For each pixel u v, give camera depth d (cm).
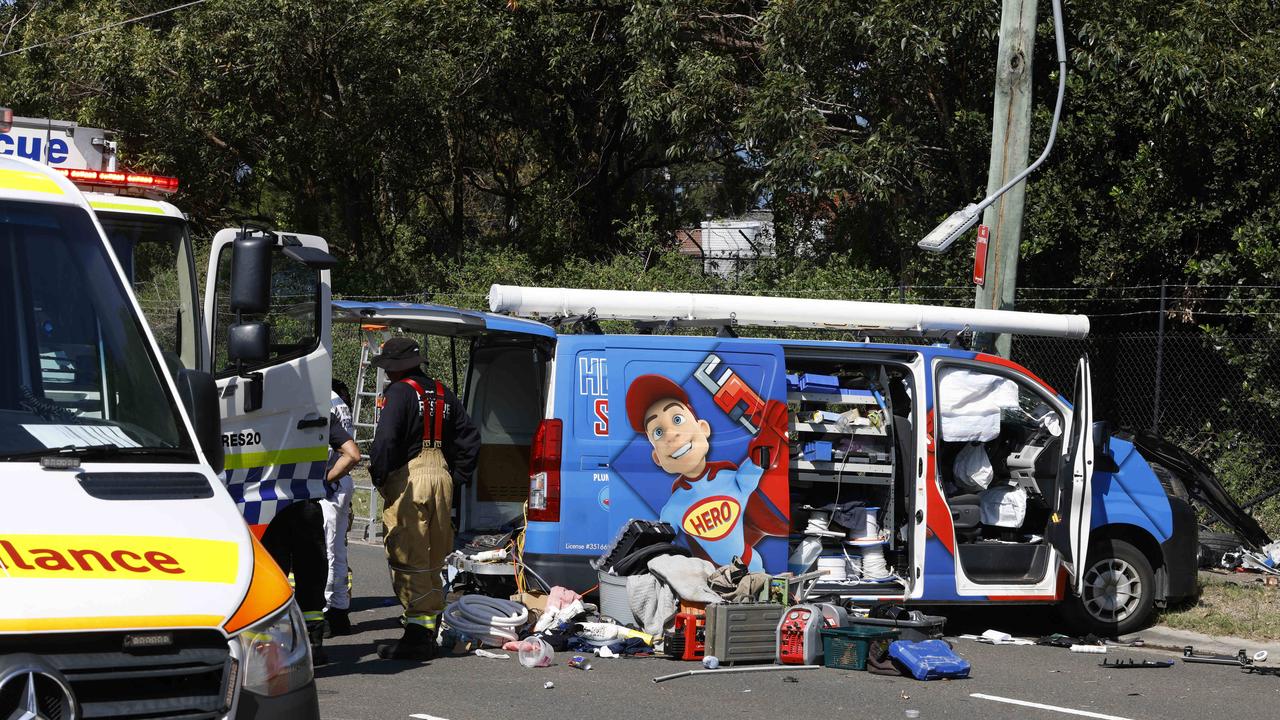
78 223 506
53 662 353
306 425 800
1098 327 1783
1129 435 1222
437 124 2830
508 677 757
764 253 2462
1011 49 1202
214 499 439
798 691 740
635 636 834
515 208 3159
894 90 1805
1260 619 1002
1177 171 1667
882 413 938
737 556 882
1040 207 1691
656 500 868
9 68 2934
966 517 936
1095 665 853
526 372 975
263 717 387
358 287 2847
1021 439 991
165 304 756
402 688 723
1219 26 1581
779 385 905
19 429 442
